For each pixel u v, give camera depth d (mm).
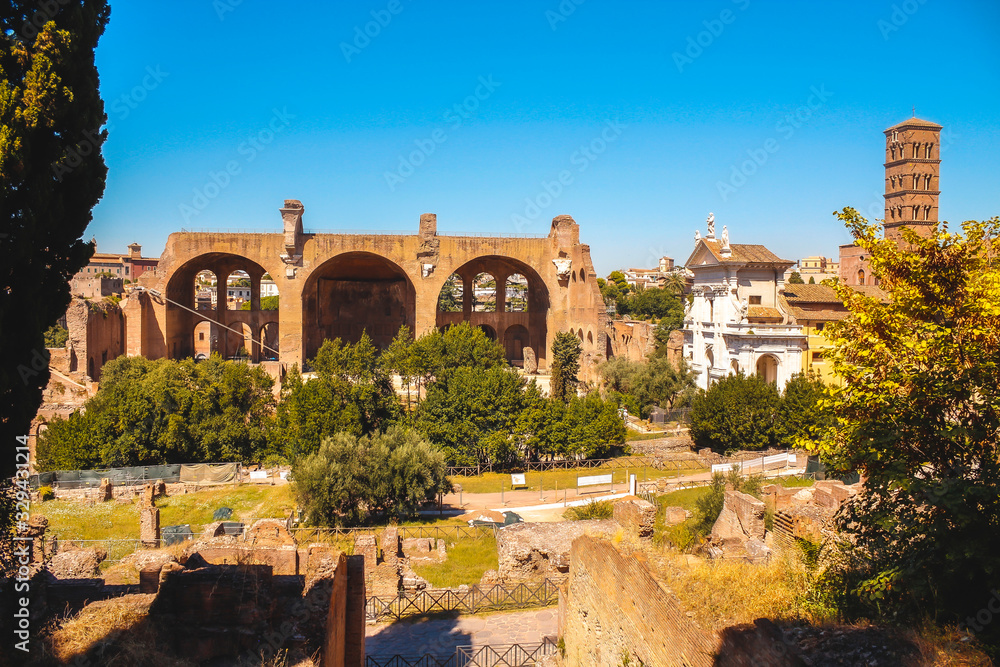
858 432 12891
